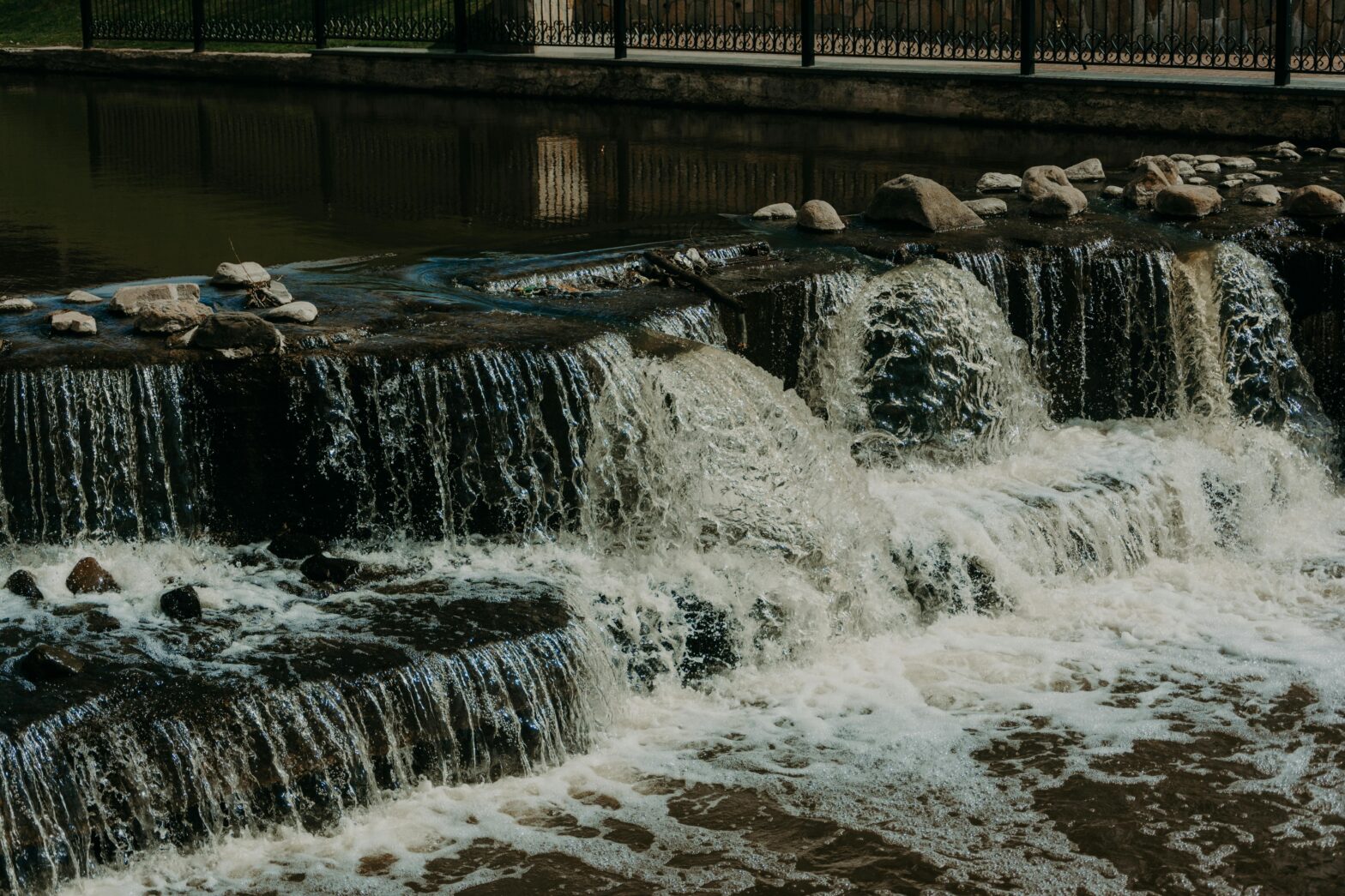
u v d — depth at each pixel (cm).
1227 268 1005
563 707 636
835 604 743
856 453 886
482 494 723
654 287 892
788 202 1230
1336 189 1191
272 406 700
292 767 575
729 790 619
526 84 2073
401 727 598
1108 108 1659
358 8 2519
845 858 577
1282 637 778
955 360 894
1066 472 891
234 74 2322
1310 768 653
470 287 874
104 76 2406
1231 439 981
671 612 699
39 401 676
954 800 619
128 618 632
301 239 1102
